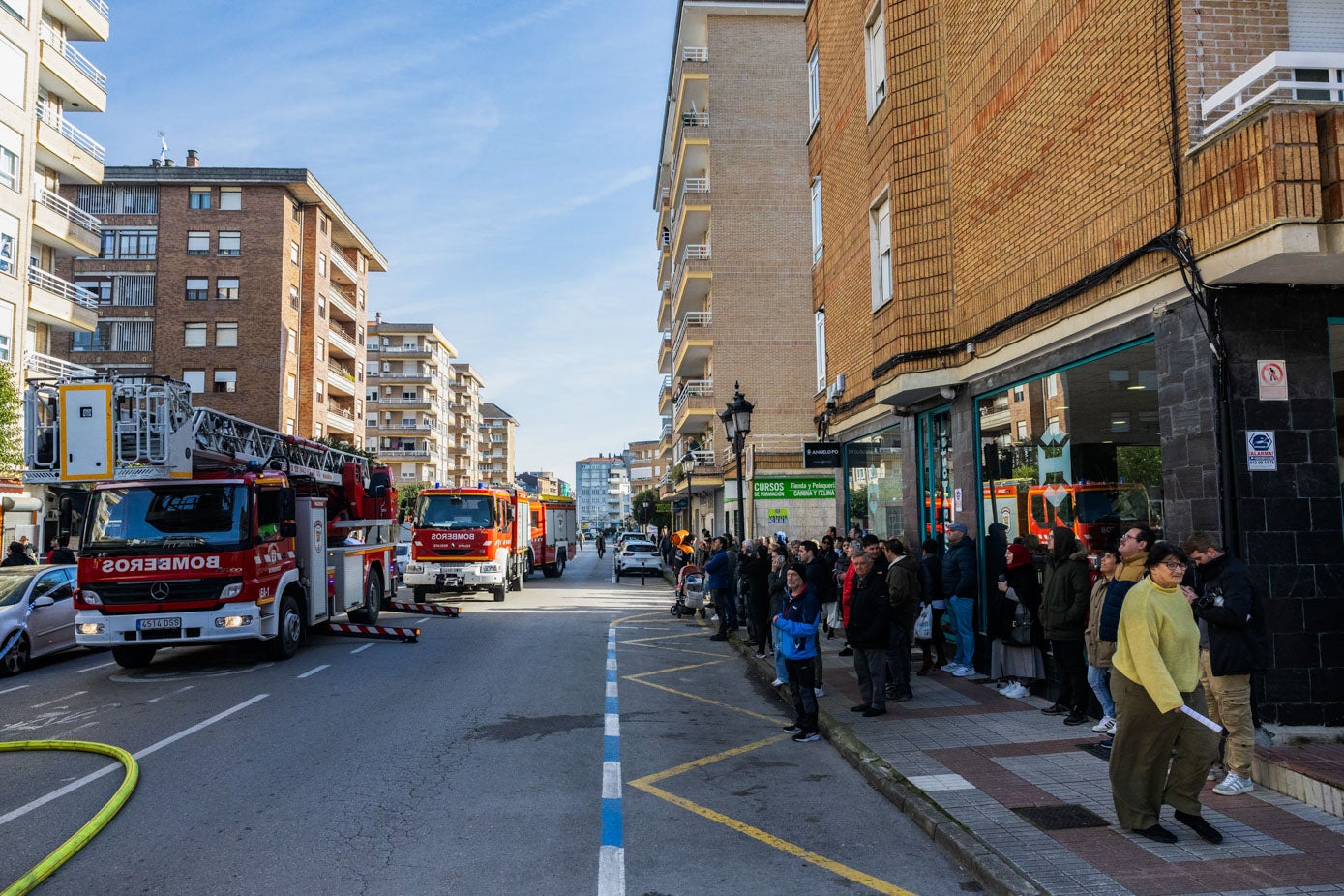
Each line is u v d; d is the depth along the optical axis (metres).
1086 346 8.28
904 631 9.21
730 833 5.43
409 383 81.19
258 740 7.79
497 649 13.80
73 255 44.50
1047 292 8.85
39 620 12.77
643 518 76.44
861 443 15.28
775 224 34.97
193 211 45.00
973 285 10.65
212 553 11.35
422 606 18.86
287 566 12.84
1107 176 7.75
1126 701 5.10
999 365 9.98
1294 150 5.73
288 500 12.26
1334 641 6.23
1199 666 5.59
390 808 5.85
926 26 11.48
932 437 12.32
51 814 5.84
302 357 47.53
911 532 12.71
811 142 17.70
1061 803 5.67
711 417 35.75
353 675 11.27
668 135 41.78
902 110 11.70
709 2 34.97
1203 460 6.54
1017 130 9.47
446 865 4.85
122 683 11.14
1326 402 6.41
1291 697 6.19
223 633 11.31
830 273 16.23
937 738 7.51
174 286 44.59
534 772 6.74
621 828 5.48
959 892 4.54
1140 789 5.04
